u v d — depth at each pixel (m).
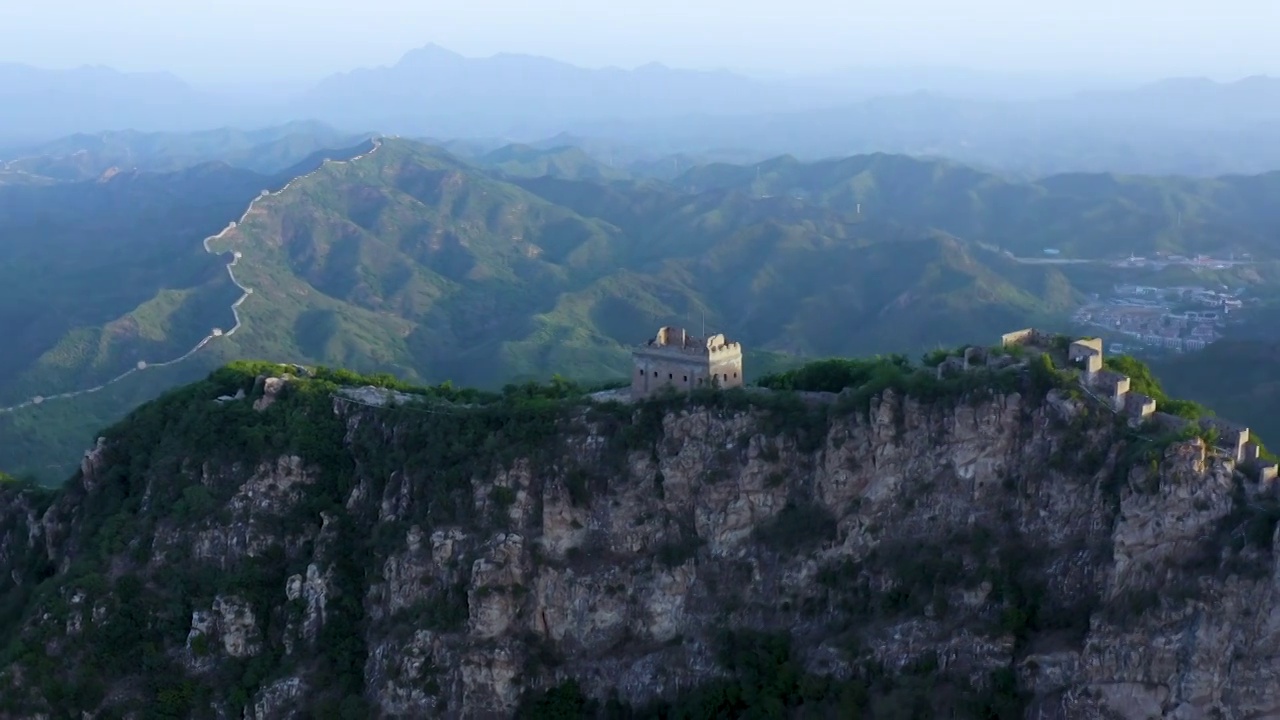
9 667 167.38
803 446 162.38
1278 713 126.31
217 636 171.88
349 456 186.25
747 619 159.00
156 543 179.00
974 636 142.25
